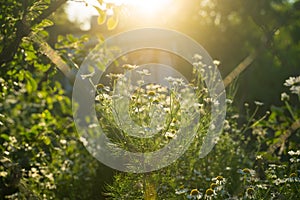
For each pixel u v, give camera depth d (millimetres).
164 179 3850
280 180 3775
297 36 8898
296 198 3762
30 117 6020
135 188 3850
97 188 4719
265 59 8430
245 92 7988
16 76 4441
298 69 8570
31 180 4605
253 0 8477
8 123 5383
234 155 4727
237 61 8766
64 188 4836
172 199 3818
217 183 3707
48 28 6070
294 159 3943
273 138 5273
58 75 5227
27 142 4961
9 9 3957
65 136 5469
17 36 3902
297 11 8875
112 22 3902
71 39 4758
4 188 3938
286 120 5547
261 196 3762
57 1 3918
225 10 8703
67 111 5859
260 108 6961
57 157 5078
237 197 3816
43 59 4703
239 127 5855
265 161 4637
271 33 7609
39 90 5949
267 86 8266
